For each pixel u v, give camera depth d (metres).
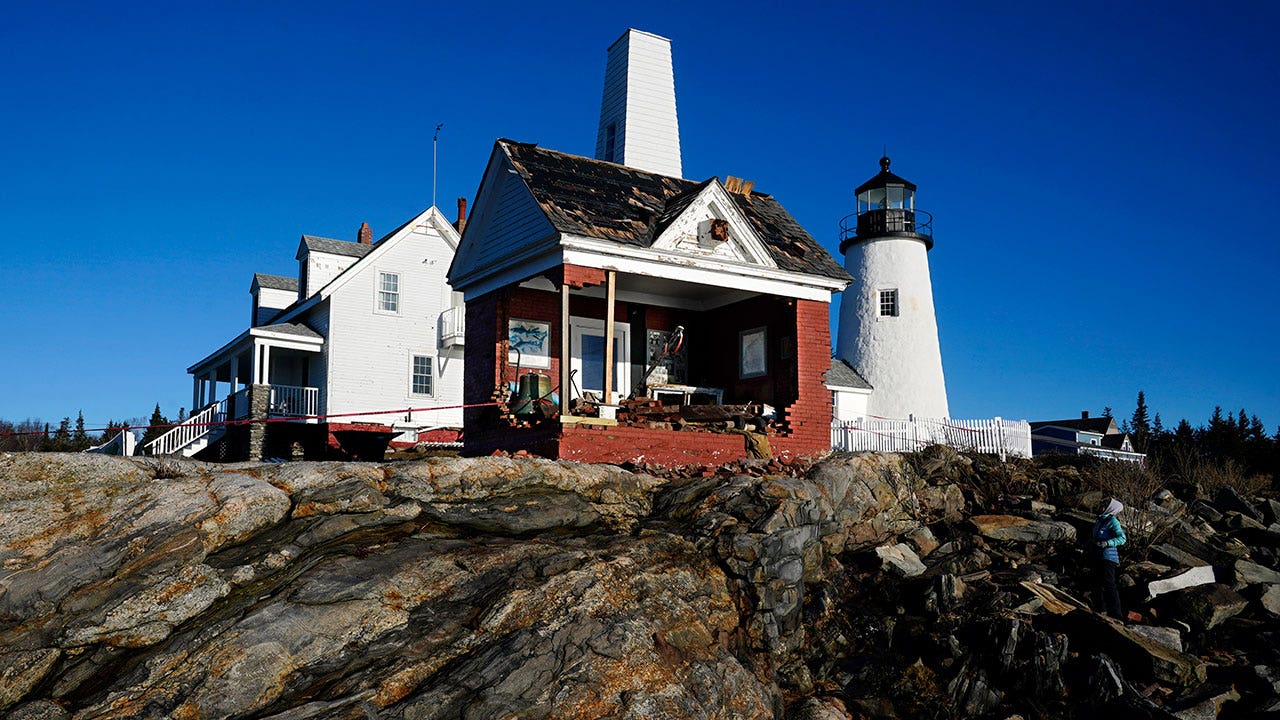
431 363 29.06
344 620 8.99
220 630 8.66
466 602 9.56
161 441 25.88
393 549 10.27
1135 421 75.69
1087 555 14.15
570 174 18.25
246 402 26.62
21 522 9.38
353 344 27.73
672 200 18.41
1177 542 15.84
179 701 7.94
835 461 15.95
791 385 18.41
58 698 8.11
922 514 16.36
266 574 9.67
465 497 11.84
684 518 12.62
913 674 11.92
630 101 25.06
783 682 11.37
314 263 31.70
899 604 13.34
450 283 20.00
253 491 10.36
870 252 35.91
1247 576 14.88
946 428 22.00
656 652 9.36
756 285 18.11
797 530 12.27
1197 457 23.05
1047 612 13.03
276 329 27.27
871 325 35.34
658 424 16.70
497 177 18.66
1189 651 13.22
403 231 28.84
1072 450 31.86
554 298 19.00
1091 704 11.40
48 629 8.55
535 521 11.69
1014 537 15.60
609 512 12.63
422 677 8.48
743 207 20.36
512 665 8.60
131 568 9.18
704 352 20.81
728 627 10.96
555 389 17.41
